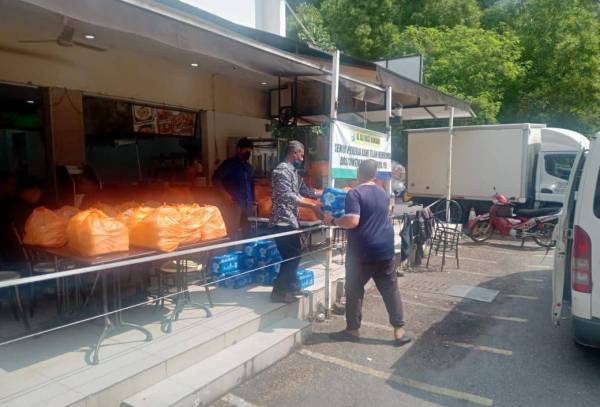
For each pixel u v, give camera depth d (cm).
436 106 956
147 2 329
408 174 1354
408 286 682
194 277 533
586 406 350
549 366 416
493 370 409
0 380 309
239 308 461
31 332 385
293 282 486
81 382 308
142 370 327
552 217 984
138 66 721
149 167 841
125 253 351
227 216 638
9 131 639
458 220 1145
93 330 396
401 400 358
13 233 440
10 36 552
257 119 985
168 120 813
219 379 352
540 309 575
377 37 1730
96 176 668
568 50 1592
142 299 461
